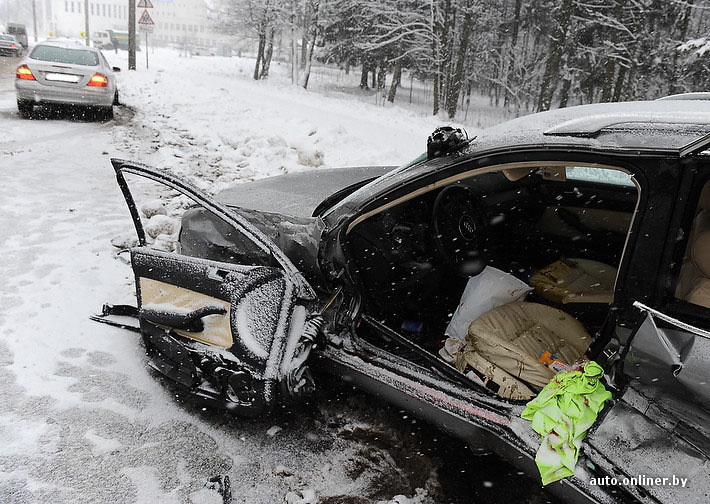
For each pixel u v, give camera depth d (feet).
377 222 9.33
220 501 7.64
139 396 9.77
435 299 10.27
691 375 5.17
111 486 7.79
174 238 16.07
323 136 34.22
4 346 10.83
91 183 21.95
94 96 33.81
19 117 33.81
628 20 81.35
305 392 8.02
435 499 7.70
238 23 103.76
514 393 6.95
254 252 9.63
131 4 72.74
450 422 7.18
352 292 8.70
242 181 24.54
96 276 14.02
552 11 87.10
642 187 5.97
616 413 5.86
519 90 107.14
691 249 5.95
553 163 6.84
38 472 7.91
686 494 5.14
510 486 7.75
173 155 27.78
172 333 9.16
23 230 16.42
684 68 74.23
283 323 8.11
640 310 5.73
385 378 7.86
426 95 126.52
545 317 7.91
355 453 8.55
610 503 5.60
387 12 85.92
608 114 7.25
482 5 92.63
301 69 128.26
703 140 5.46
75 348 11.01
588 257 11.51
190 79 67.15
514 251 11.81
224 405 8.58
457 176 7.72
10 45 92.84
